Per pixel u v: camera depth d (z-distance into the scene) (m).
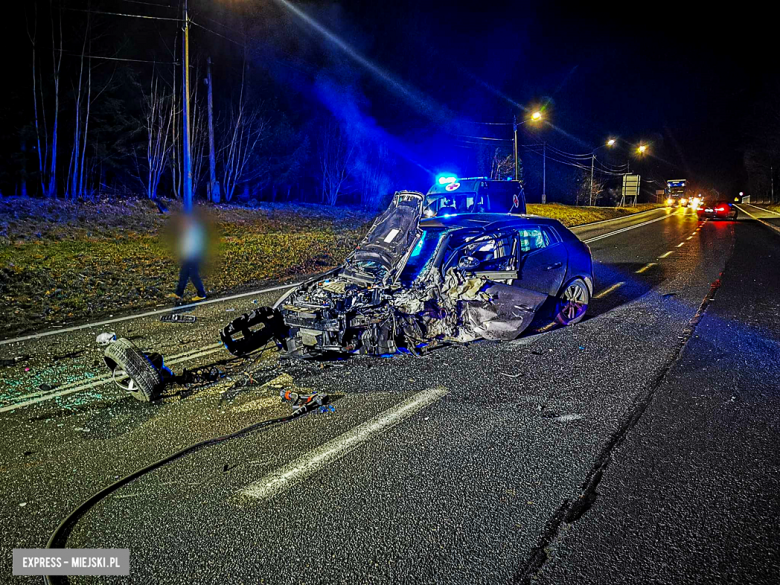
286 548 3.15
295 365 6.44
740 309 8.79
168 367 6.52
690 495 3.53
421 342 6.65
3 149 28.64
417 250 7.24
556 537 3.15
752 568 2.86
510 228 7.53
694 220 34.22
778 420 4.60
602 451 4.14
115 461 4.27
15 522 3.50
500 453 4.16
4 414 5.24
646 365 6.09
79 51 30.41
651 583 2.77
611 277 12.46
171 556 3.12
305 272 15.43
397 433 4.56
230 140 39.94
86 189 31.31
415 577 2.87
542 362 6.27
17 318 9.38
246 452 4.33
